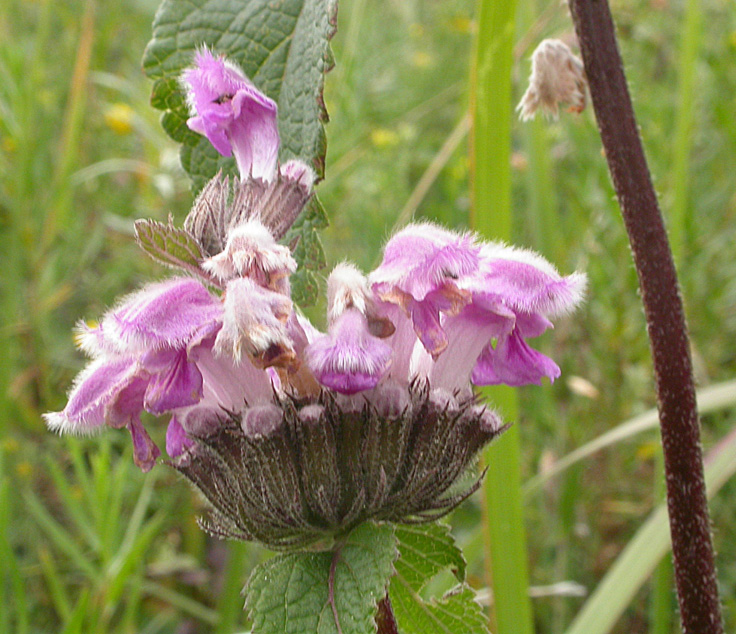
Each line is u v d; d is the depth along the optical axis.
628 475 0.21
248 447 0.08
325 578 0.08
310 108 0.09
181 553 0.21
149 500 0.21
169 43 0.10
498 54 0.13
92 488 0.17
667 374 0.10
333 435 0.08
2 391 0.21
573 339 0.22
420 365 0.09
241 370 0.09
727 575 0.19
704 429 0.22
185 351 0.08
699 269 0.21
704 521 0.10
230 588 0.17
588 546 0.20
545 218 0.19
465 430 0.09
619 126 0.10
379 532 0.08
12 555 0.16
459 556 0.10
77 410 0.09
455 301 0.08
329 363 0.08
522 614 0.14
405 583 0.10
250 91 0.09
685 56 0.17
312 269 0.10
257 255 0.08
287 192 0.09
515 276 0.09
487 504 0.14
